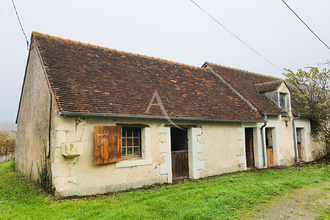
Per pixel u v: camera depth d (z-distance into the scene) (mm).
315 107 12484
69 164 6012
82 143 6137
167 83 9656
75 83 6973
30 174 8836
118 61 9789
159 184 7480
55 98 6004
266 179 7844
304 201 5492
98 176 6387
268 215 4633
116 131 6688
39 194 6160
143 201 5406
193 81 10938
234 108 10070
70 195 5934
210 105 9391
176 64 12086
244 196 5688
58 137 5918
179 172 8461
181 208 4816
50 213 4605
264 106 11125
